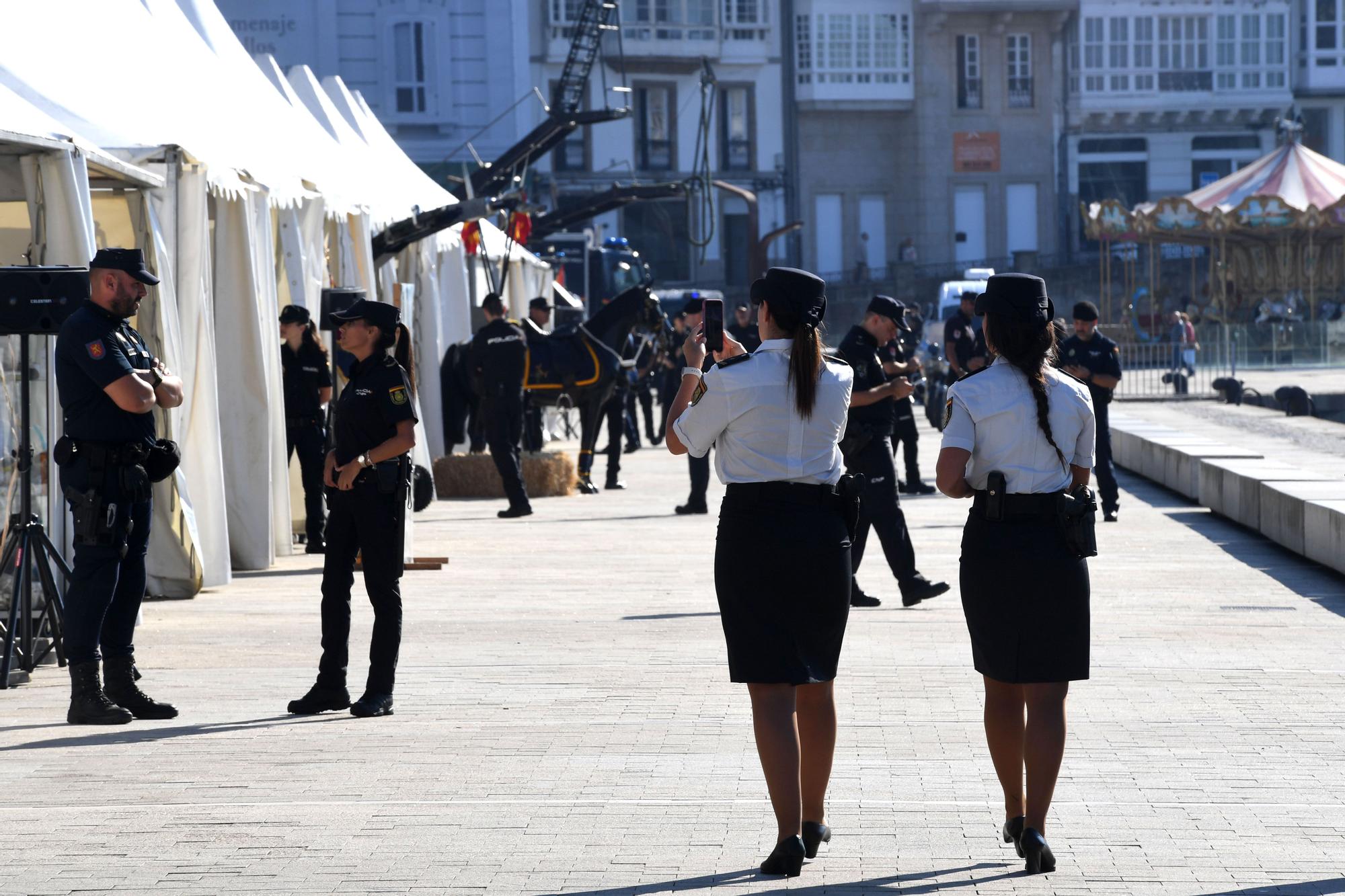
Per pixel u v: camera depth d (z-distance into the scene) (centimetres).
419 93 9875
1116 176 12000
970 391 913
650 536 2577
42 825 983
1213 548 2378
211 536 1992
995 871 886
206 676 1463
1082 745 1180
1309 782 1073
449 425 3444
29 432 1433
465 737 1213
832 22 11450
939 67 11638
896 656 1535
